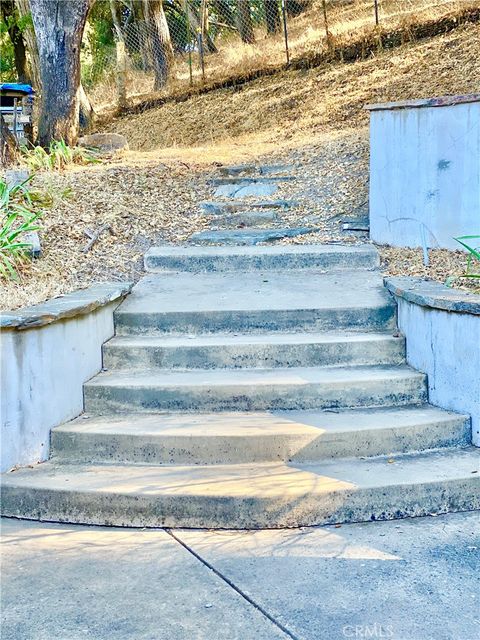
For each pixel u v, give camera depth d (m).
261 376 4.51
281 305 5.16
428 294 4.48
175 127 16.42
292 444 3.87
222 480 3.62
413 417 4.10
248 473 3.71
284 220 7.59
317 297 5.34
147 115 18.47
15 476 3.76
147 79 21.67
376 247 6.57
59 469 3.86
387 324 5.08
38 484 3.62
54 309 4.19
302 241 6.87
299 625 2.62
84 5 11.14
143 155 10.81
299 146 10.31
